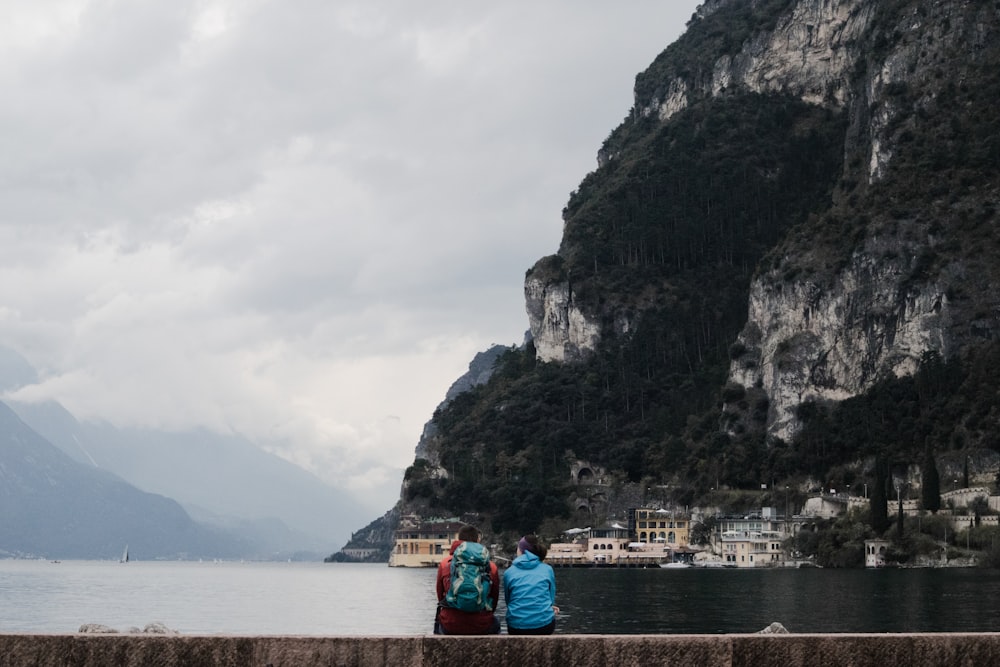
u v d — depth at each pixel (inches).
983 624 4416.8
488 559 1038.4
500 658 925.2
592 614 5036.9
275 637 917.8
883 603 5634.8
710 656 940.0
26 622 5324.8
